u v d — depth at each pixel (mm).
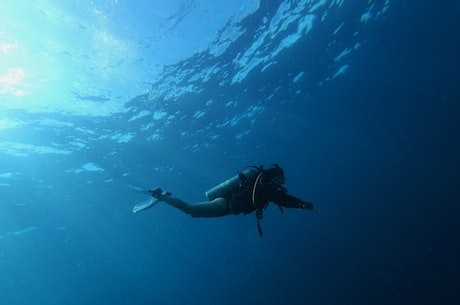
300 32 16438
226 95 19703
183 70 15422
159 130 20766
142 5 10875
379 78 25422
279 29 15414
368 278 34719
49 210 29094
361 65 22703
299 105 25281
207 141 25281
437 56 23984
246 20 13781
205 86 17750
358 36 18969
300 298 37969
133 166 24938
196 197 37344
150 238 51438
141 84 15305
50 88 13602
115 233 43469
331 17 16172
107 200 30453
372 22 17984
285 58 18312
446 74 27094
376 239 42719
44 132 16938
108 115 17047
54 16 10219
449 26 20531
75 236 40500
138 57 13398
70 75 13172
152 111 18172
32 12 9875
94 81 13961
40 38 10945
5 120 14961
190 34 13219
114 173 25188
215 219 46094
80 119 16656
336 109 28547
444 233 35062
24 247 38438
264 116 24906
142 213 36188
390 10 17469
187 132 22484
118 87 14930
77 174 23609
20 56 11398
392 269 34406
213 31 13602
